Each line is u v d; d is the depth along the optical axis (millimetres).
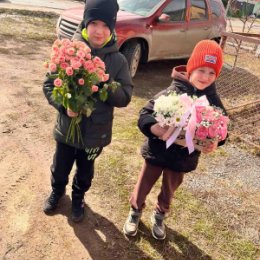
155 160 2404
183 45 7195
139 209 2697
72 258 2512
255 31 17469
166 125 2072
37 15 10617
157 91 6102
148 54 6617
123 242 2701
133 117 4844
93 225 2809
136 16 6254
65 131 2426
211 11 7660
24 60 6344
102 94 2125
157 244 2732
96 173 3418
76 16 6086
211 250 2773
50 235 2660
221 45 4789
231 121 5082
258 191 3625
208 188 3525
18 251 2494
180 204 3209
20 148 3674
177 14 6844
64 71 2047
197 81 2236
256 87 6301
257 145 4457
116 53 2342
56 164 2627
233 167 3986
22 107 4527
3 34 7762
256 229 3078
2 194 2988
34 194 3049
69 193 3098
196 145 2115
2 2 12352
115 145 4008
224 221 3104
